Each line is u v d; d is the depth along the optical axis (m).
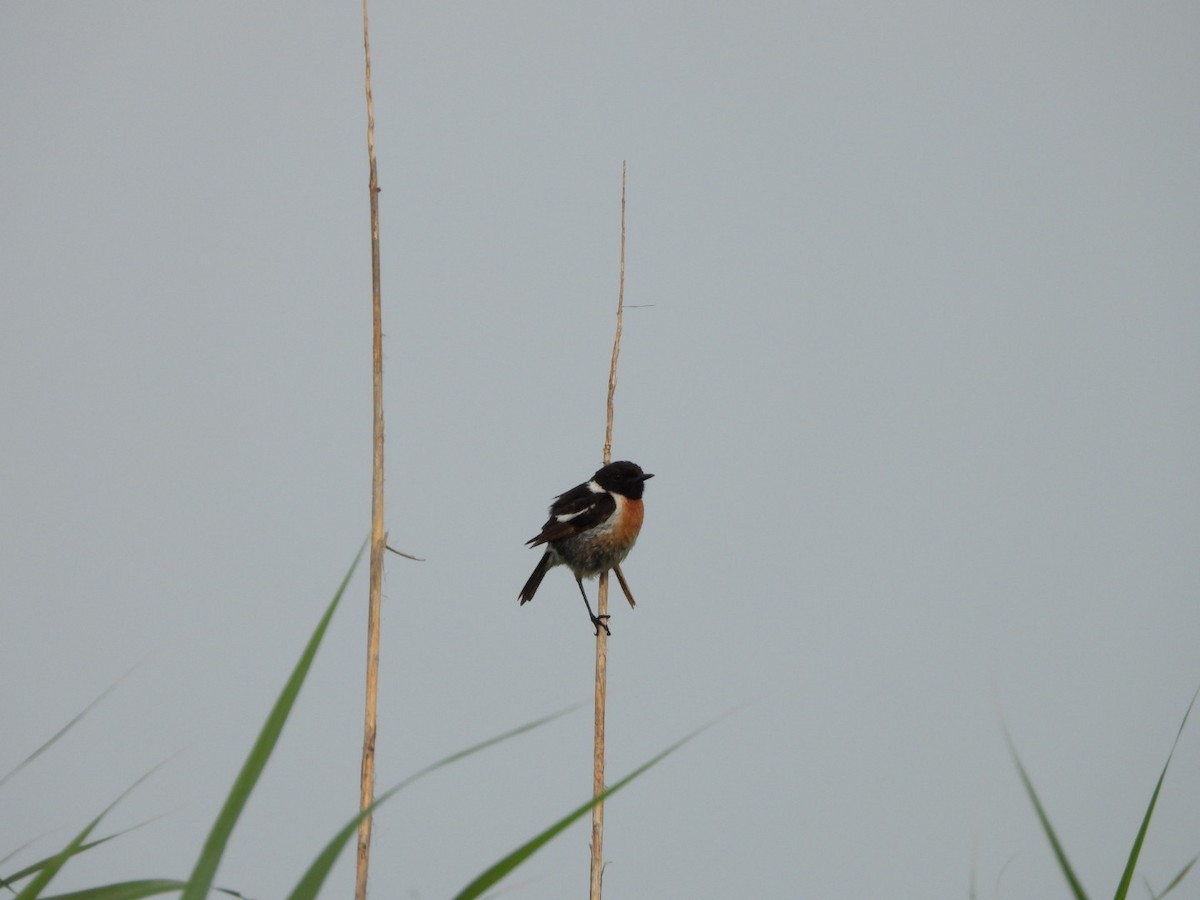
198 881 5.06
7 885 5.98
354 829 5.20
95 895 5.89
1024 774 5.95
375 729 9.02
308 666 5.68
